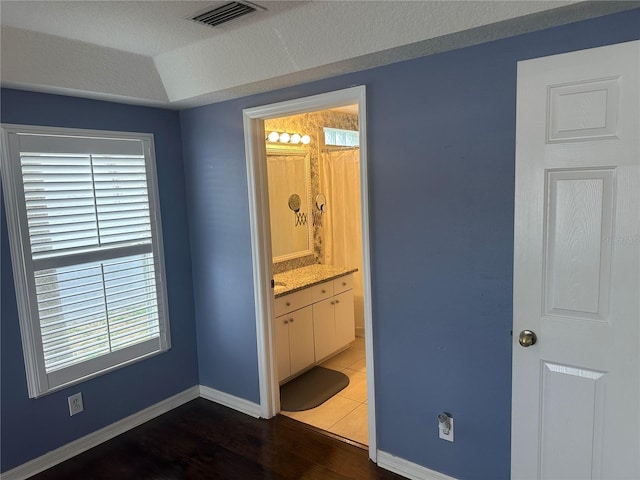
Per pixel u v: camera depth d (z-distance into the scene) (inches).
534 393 76.8
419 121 86.9
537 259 73.3
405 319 94.5
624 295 67.1
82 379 110.5
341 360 164.1
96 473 103.9
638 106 63.1
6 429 99.8
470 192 83.0
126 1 74.7
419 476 97.1
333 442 112.6
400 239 92.7
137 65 105.2
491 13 68.1
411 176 89.4
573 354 72.3
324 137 183.8
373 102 92.0
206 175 125.9
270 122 156.6
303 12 81.0
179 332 133.2
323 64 88.0
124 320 118.3
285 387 142.9
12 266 97.7
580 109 67.2
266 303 120.8
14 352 99.7
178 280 131.8
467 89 80.7
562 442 75.5
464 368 88.2
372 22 77.6
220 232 125.7
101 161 111.0
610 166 65.9
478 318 85.2
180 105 121.1
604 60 64.7
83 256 108.5
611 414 70.6
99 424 115.7
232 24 87.1
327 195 183.9
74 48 93.0
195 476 101.8
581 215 69.0
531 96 70.8
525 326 75.9
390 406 99.5
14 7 74.9
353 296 172.2
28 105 98.7
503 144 78.4
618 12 65.7
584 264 69.6
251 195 116.4
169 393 131.6
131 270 119.0
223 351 131.8
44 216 101.1
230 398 132.5
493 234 81.5
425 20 73.4
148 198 122.1
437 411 92.8
